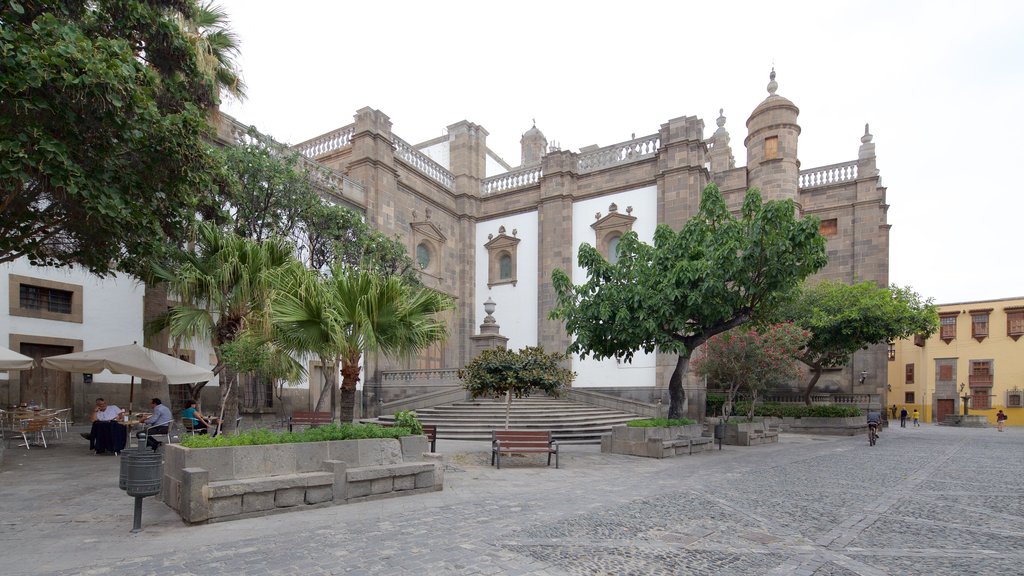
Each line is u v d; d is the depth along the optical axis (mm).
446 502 7992
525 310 29000
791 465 12750
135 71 8008
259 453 7215
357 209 24062
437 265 28719
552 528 6535
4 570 4902
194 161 9289
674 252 14867
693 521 6973
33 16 7984
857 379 29953
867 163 30734
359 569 4988
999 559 5500
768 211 12867
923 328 24922
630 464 12531
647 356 25031
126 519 6656
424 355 27250
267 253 12078
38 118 7117
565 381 14023
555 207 28359
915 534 6473
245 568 4984
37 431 13617
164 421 11609
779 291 14242
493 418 18562
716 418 24531
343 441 8102
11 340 15133
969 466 12930
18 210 8930
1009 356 43375
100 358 12523
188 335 11523
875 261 30000
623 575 4926
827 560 5441
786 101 28359
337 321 8422
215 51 12555
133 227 8680
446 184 30484
